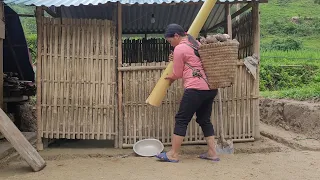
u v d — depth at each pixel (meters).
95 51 5.37
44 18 5.27
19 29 7.10
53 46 5.32
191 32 4.91
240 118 5.64
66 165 4.62
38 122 5.36
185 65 4.58
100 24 5.36
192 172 4.22
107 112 5.43
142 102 5.47
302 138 5.96
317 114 6.11
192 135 5.58
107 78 5.40
